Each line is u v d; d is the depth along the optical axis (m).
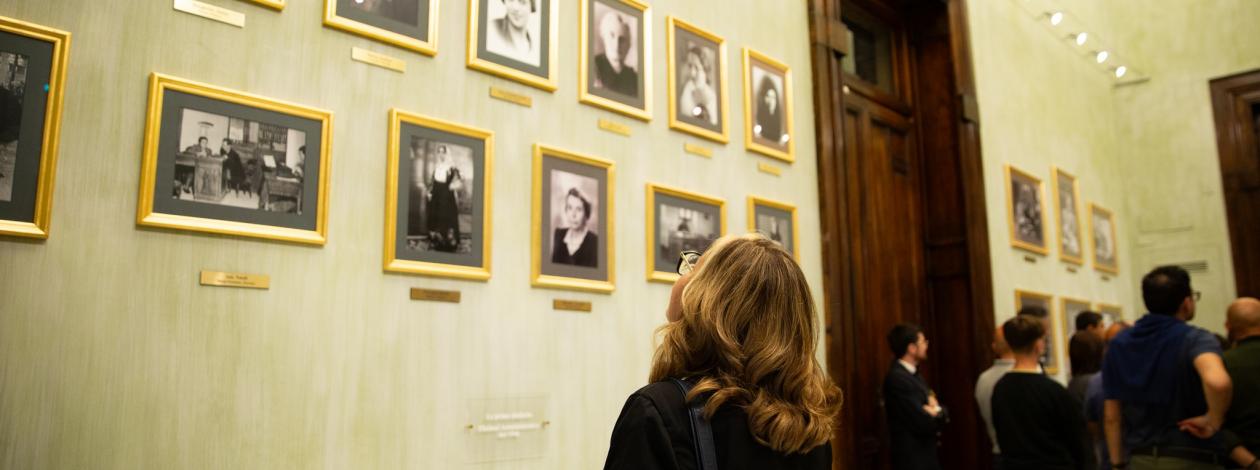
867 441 7.25
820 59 7.05
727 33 6.29
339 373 3.80
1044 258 10.01
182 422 3.33
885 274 8.14
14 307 3.02
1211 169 12.06
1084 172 11.58
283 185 3.76
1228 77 12.06
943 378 8.65
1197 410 4.74
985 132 9.20
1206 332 4.82
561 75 5.01
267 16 3.84
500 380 4.39
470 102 4.52
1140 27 12.96
